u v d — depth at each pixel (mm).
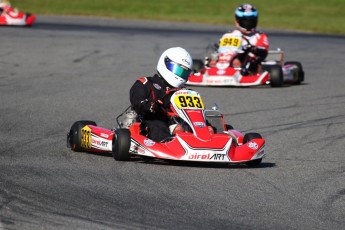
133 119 29875
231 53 52812
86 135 29250
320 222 20797
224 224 20172
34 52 63500
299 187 25000
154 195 22906
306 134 35312
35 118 37312
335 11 119125
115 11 114938
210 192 23672
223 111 41312
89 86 48312
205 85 52594
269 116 39906
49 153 29250
